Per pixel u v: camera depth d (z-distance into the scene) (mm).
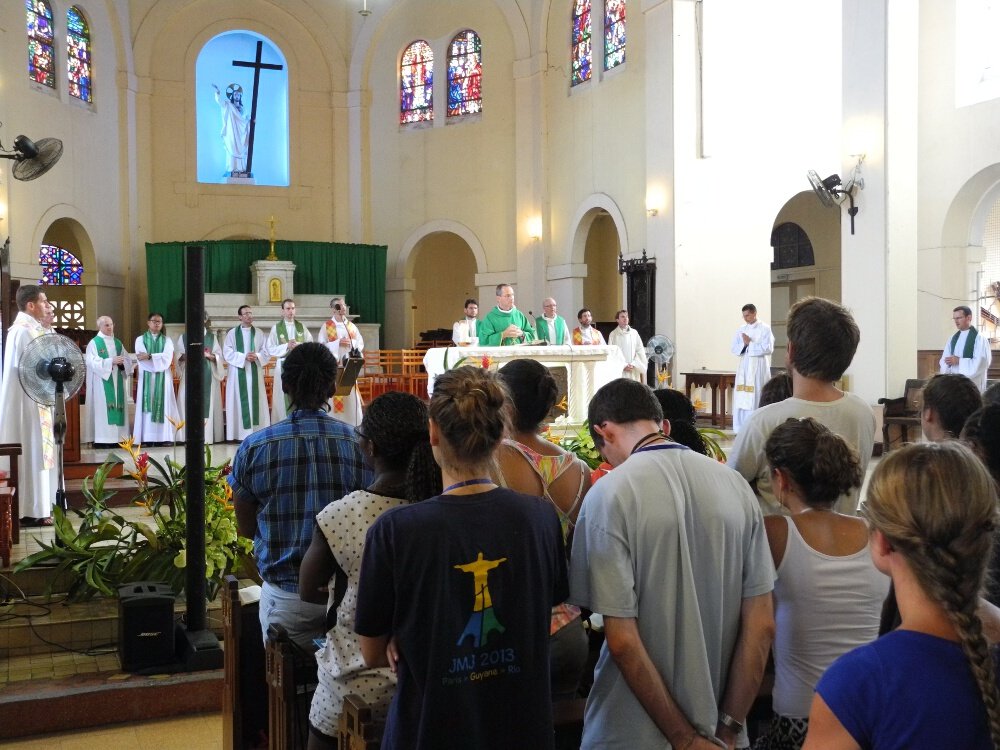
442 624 1921
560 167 17531
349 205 20016
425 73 19703
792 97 14258
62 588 5805
